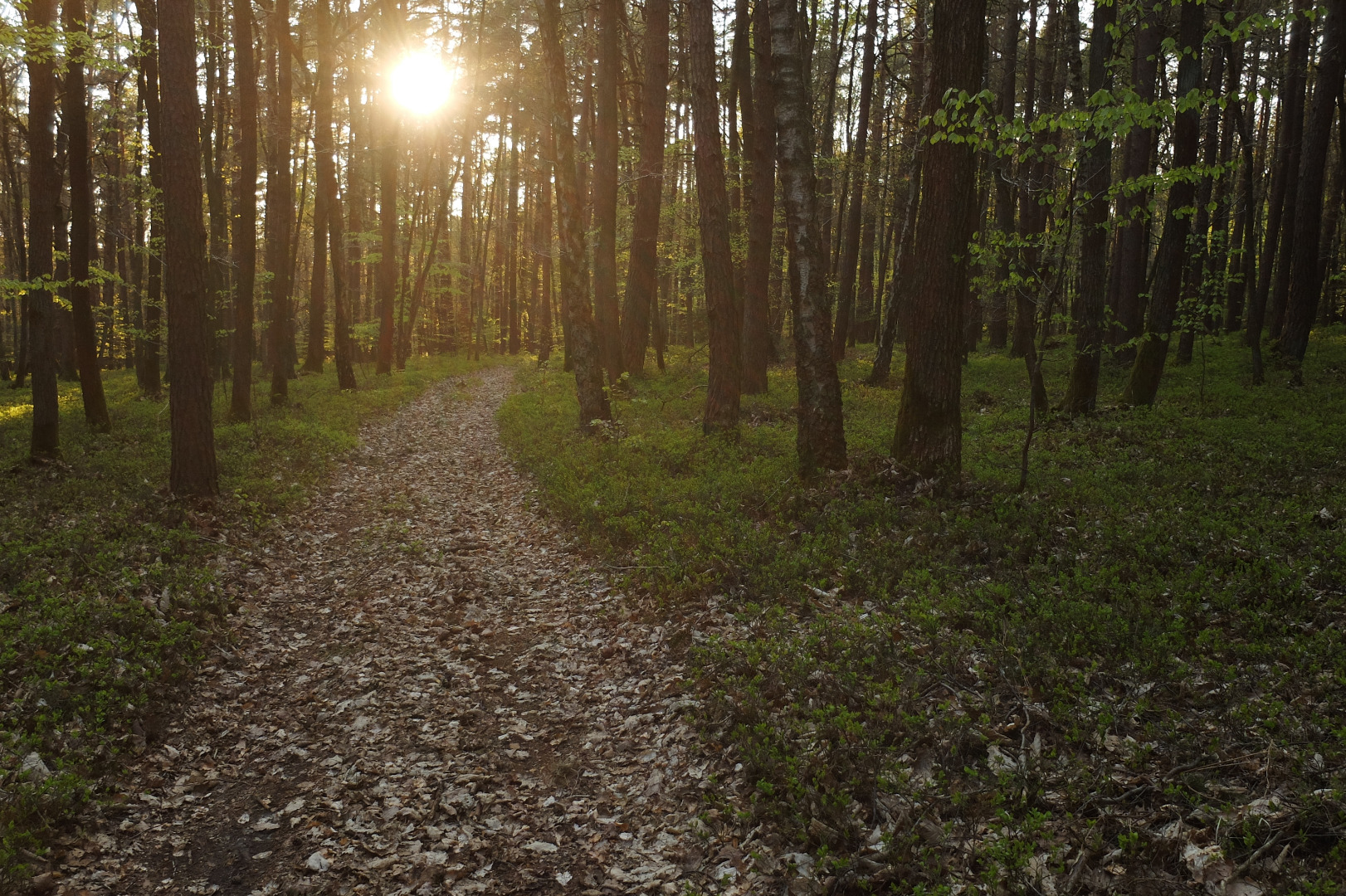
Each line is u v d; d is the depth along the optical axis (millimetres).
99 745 4949
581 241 15055
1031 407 8875
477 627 7258
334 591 8281
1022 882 3311
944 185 8781
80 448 13930
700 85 12820
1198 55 7496
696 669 5660
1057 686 4719
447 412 21625
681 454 12109
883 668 5195
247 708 5879
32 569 7457
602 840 4285
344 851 4270
